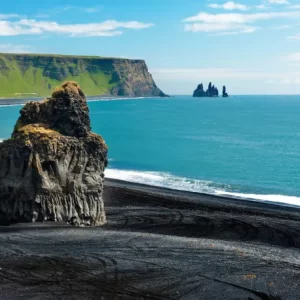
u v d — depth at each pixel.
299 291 25.38
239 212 50.56
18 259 29.66
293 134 148.00
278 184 71.88
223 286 25.78
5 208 40.31
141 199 55.66
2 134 136.25
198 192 64.62
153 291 24.98
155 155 103.88
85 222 41.81
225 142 128.50
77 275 27.06
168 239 35.25
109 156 102.00
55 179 40.47
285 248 36.28
